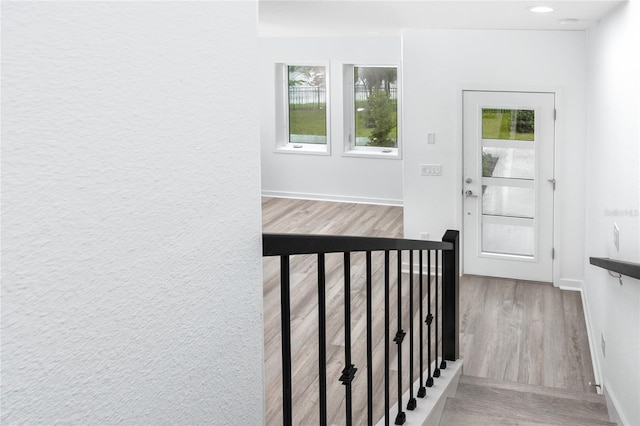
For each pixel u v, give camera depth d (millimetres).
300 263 7730
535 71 6805
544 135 6918
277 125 10570
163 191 814
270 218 9594
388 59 9750
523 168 7078
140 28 749
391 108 10109
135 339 789
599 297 5215
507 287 7121
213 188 926
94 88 685
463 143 7191
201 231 907
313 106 10492
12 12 584
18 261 613
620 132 4129
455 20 5594
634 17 3580
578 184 6883
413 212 7465
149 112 775
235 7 949
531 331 6066
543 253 7164
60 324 670
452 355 4605
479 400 4066
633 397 3584
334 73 10055
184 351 896
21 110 601
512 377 5230
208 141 904
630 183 3727
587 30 6461
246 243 1038
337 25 6984
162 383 852
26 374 636
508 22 5637
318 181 10562
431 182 7348
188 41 841
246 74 992
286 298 1407
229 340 1015
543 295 6898
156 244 811
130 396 790
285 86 10570
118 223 738
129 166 748
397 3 4406
